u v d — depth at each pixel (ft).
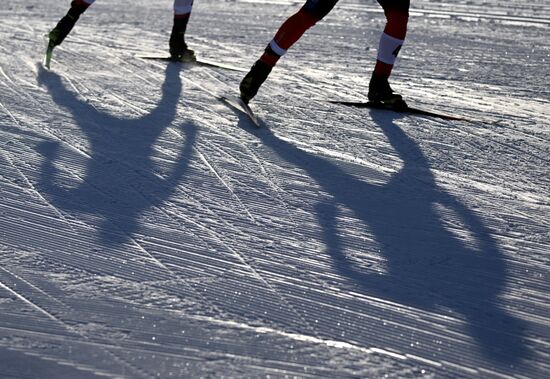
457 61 69.10
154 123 50.08
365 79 62.28
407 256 33.86
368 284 31.53
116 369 25.86
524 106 55.98
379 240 35.24
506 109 55.11
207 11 94.73
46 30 81.00
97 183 40.93
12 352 26.66
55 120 50.24
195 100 55.16
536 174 43.24
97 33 80.43
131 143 46.55
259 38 78.07
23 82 58.80
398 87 60.80
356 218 37.37
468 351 27.35
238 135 48.26
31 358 26.35
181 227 36.27
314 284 31.50
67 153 44.83
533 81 62.69
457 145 47.39
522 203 39.37
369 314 29.45
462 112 54.19
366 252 34.14
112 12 94.73
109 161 43.83
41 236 35.14
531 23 83.92
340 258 33.60
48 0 106.01
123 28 83.76
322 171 42.96
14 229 35.78
